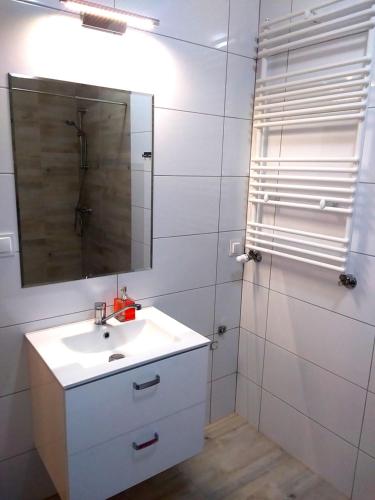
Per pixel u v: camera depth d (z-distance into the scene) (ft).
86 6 4.74
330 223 5.93
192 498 6.17
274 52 6.38
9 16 4.54
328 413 6.40
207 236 6.90
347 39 5.42
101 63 5.26
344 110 5.42
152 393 4.82
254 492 6.31
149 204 6.09
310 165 6.07
